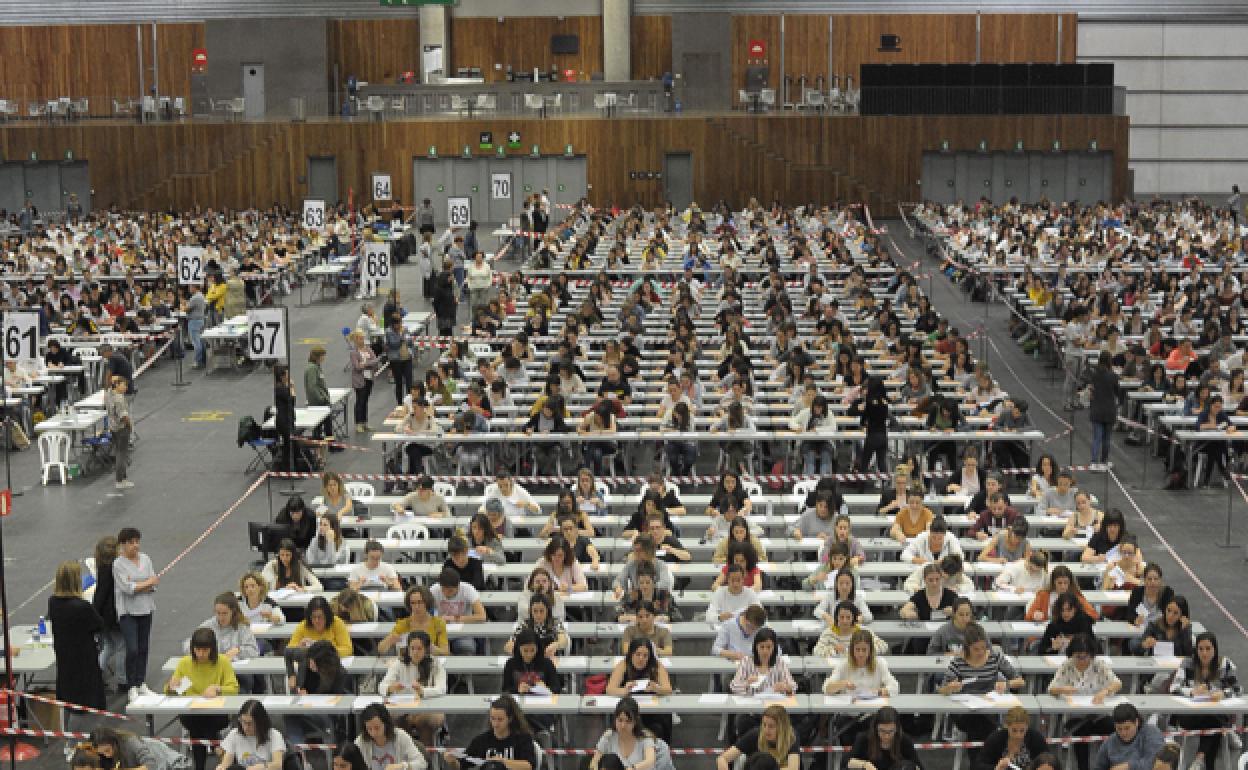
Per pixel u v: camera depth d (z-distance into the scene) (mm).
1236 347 27641
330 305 37500
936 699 11953
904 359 24453
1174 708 11836
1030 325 31031
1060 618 13133
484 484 21078
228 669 12445
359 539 16578
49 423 22453
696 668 12500
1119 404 25109
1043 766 10164
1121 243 39594
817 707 11789
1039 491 17594
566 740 12836
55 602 13125
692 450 21359
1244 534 19609
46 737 13227
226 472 22922
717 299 33062
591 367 25125
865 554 16016
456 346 25969
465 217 38062
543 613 12891
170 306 31969
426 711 11914
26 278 37750
